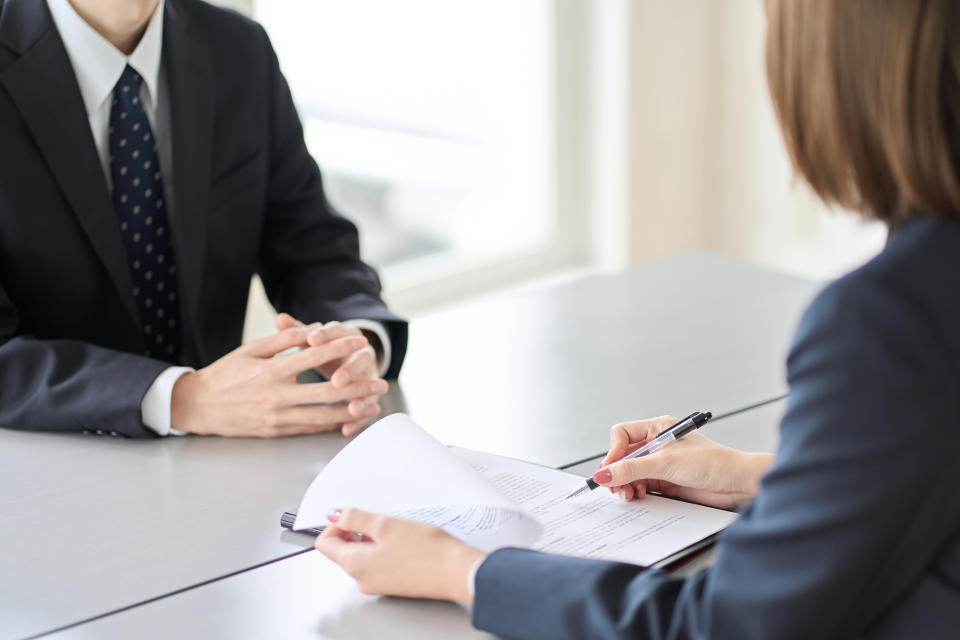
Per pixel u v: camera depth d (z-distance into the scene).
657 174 3.74
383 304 1.70
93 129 1.66
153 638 0.93
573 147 3.72
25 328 1.64
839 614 0.73
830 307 0.72
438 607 0.96
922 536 0.72
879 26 0.71
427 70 3.46
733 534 0.76
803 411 0.72
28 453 1.33
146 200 1.71
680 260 2.17
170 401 1.38
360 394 1.40
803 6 0.74
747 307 1.89
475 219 3.70
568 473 1.23
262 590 1.00
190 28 1.76
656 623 0.79
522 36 3.63
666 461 1.13
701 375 1.59
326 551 0.99
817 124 0.76
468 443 1.36
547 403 1.49
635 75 3.57
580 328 1.80
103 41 1.61
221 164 1.78
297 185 1.89
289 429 1.38
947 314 0.71
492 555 0.90
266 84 1.84
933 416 0.69
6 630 0.94
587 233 3.82
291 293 1.80
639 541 1.05
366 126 3.36
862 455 0.70
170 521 1.15
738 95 3.73
